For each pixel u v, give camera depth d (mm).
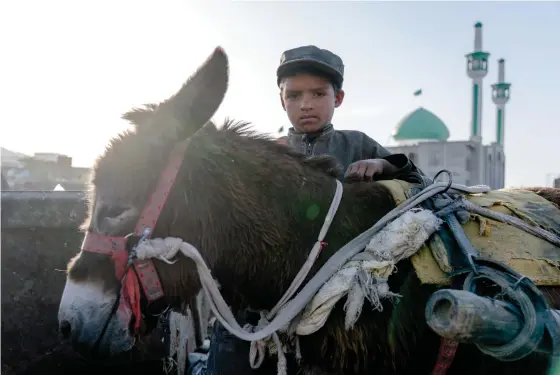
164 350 3217
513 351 1505
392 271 1909
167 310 1989
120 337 1839
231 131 2107
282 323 1845
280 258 1953
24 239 3057
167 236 1839
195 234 1869
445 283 1833
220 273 1981
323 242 1971
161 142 1846
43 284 3107
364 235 1960
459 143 33938
